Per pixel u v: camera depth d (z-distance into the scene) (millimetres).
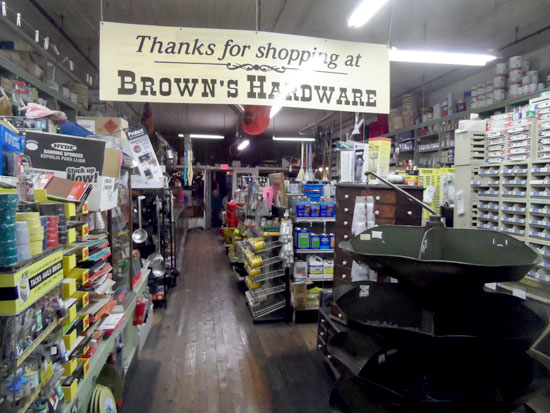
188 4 4191
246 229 5277
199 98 2061
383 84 2279
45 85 3307
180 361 3055
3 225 969
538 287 1812
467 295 1084
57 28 4637
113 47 1997
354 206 2471
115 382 2127
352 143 2906
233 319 4055
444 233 1277
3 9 2754
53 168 1776
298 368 2951
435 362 1004
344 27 4816
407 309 1183
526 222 1934
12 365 1028
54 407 1287
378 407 1066
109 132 3016
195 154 14805
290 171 13445
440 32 4863
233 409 2402
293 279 3934
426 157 6816
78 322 1611
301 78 2170
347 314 1090
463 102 5723
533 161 1893
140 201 3762
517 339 921
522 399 981
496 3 4086
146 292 3504
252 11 4398
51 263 1230
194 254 8055
